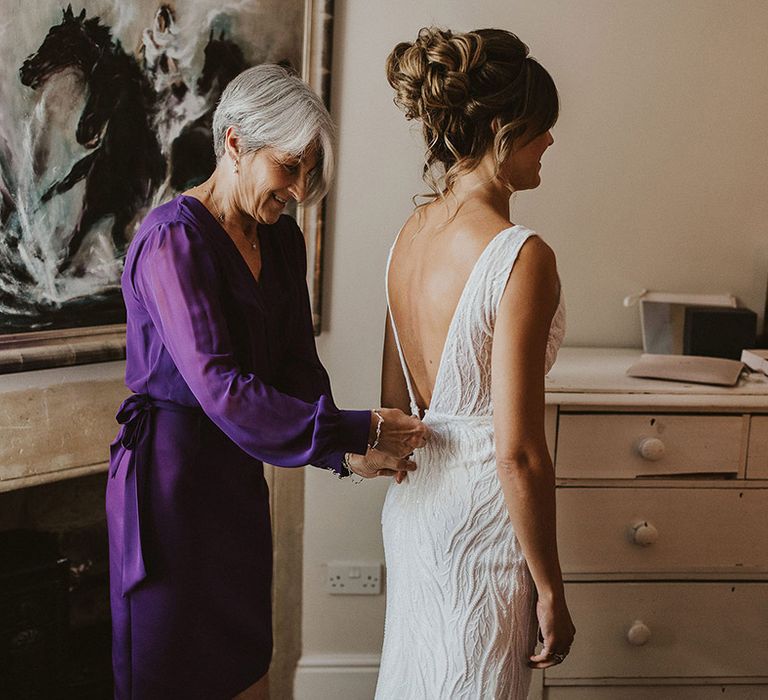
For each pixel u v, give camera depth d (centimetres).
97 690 243
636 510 219
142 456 170
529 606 156
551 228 260
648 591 224
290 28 231
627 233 261
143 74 212
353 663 273
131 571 171
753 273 264
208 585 176
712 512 220
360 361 259
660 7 249
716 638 227
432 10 243
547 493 146
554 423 214
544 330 144
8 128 193
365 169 249
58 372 212
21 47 192
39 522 253
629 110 254
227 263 166
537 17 247
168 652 175
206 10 218
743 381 221
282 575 266
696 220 261
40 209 201
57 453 212
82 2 199
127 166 213
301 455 156
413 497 159
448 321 149
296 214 245
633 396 212
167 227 160
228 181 167
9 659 218
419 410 171
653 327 248
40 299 204
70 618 260
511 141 146
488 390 151
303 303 188
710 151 258
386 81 245
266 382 179
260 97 157
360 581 269
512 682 155
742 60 253
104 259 213
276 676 272
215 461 173
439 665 155
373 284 255
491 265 142
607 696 230
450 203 152
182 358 158
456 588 153
